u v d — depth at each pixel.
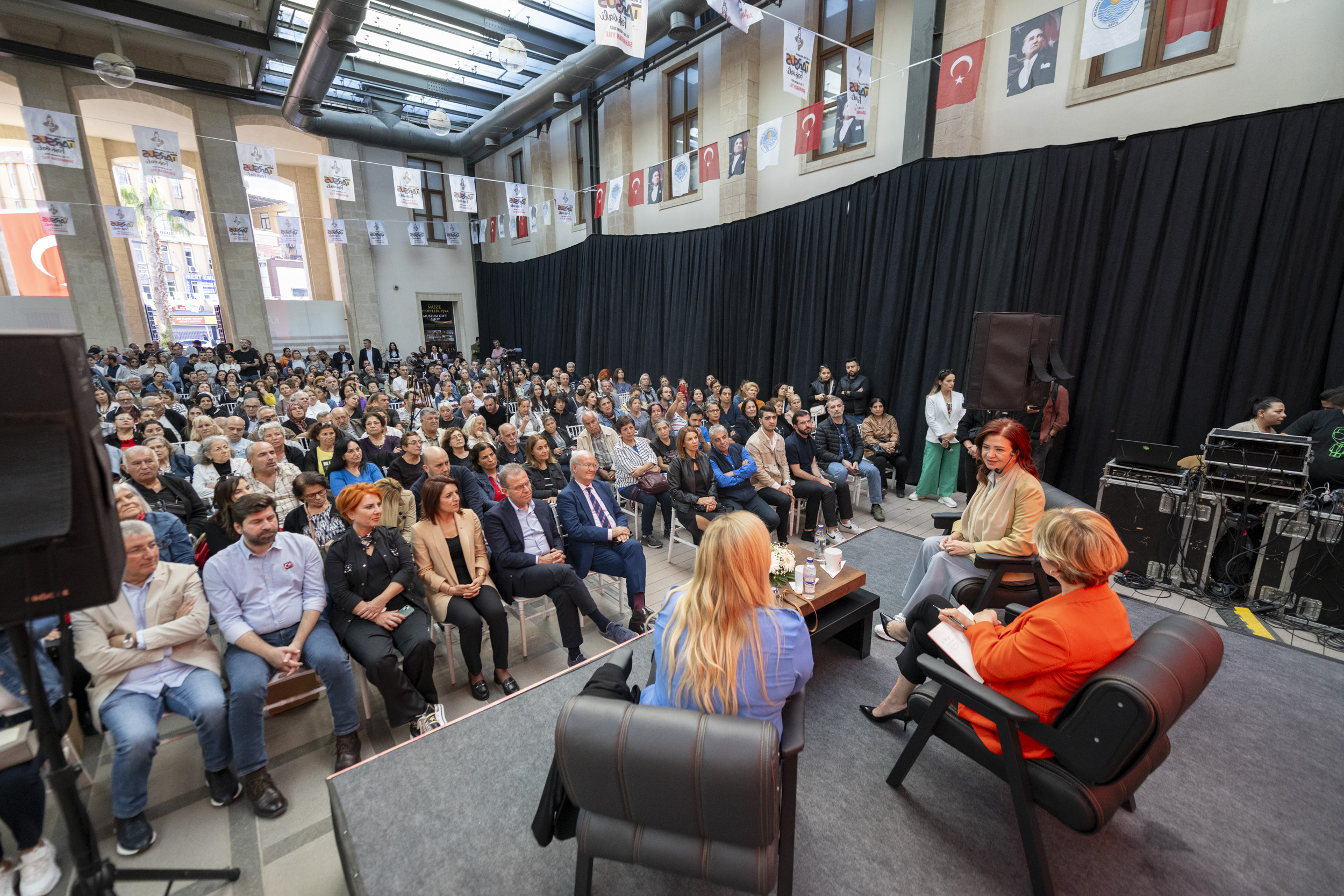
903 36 6.41
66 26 9.94
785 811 1.49
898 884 1.66
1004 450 2.52
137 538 2.07
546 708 2.40
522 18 8.95
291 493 3.75
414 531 2.84
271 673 2.23
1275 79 4.09
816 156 7.61
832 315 7.10
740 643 1.36
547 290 13.55
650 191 6.85
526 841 1.79
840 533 4.59
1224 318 4.17
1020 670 1.57
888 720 2.35
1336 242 3.71
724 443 4.40
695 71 9.26
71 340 1.14
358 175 14.31
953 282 5.71
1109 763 1.38
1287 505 3.12
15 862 1.86
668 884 1.68
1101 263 4.80
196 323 16.02
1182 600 3.39
